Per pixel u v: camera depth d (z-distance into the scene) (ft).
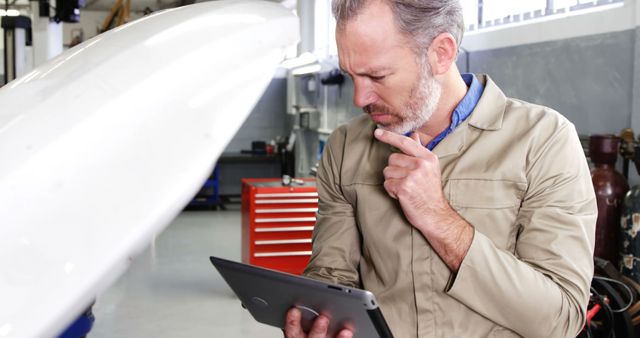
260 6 1.70
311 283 3.39
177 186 1.38
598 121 10.27
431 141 4.22
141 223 1.33
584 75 10.53
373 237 4.21
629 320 7.23
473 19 14.28
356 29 3.50
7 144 1.30
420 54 3.58
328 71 25.20
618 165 9.77
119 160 1.34
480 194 3.94
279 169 36.78
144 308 15.64
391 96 3.67
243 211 17.81
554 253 3.69
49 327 1.23
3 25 19.52
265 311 4.08
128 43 1.51
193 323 14.61
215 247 22.85
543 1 11.73
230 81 1.52
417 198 3.60
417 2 3.49
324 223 4.65
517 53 12.33
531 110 4.08
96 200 1.30
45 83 1.45
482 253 3.61
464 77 4.38
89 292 1.28
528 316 3.62
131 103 1.39
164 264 20.02
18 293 1.21
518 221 3.98
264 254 16.51
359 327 3.44
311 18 19.30
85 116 1.35
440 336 3.99
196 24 1.56
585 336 6.79
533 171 3.89
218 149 1.45
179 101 1.44
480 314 3.79
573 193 3.83
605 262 7.86
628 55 9.61
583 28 10.54
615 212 8.77
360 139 4.47
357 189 4.34
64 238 1.26
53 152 1.30
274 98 36.73
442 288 3.96
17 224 1.24
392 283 4.13
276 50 1.64
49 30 23.85
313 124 27.58
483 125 4.03
